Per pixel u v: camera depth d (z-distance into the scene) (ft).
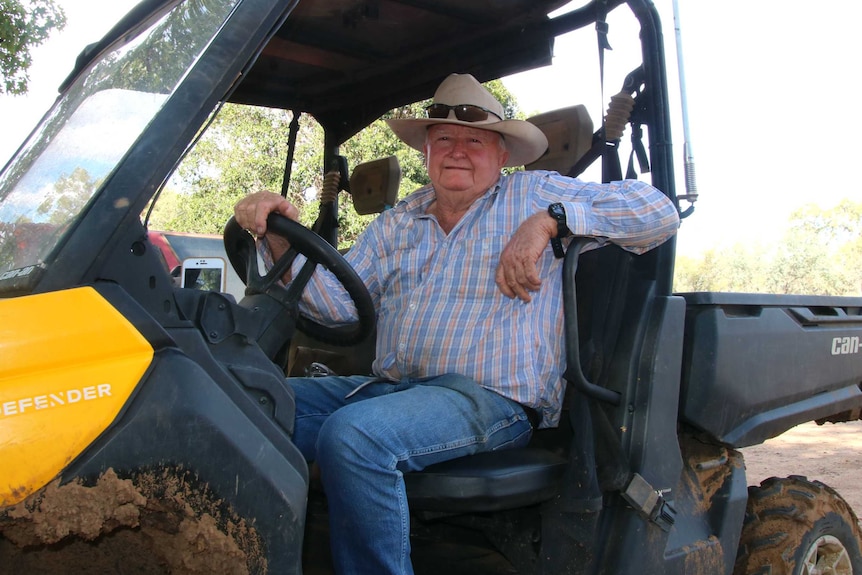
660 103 7.71
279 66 10.57
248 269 6.31
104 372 4.32
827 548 9.20
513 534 7.36
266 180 15.70
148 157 4.67
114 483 4.23
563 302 7.32
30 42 23.90
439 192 8.14
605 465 7.17
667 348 7.34
